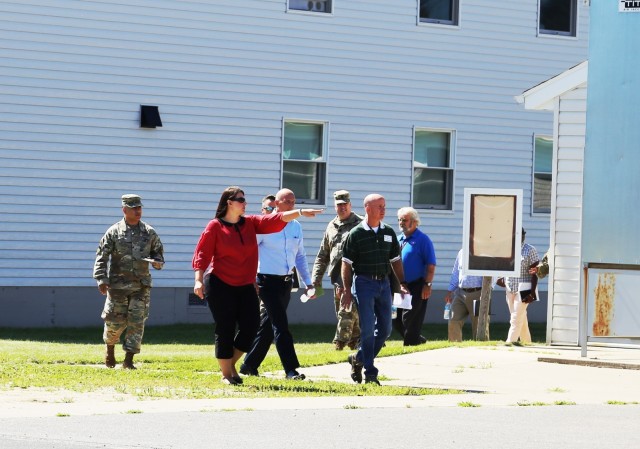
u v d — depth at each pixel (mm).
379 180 33594
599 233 19766
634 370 18594
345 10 33062
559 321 23422
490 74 35031
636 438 11953
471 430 12289
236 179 31688
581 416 13547
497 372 18375
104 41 30109
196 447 10945
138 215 19547
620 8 19641
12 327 29094
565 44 35969
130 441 11227
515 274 22797
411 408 14031
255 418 12875
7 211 29094
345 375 18375
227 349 16422
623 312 19734
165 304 30922
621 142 19609
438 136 34656
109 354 19656
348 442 11391
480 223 22906
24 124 29281
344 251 16781
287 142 32562
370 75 33406
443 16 34656
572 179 23500
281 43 32219
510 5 35281
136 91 30469
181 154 30969
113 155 30203
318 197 32969
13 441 11156
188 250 31109
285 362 17578
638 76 19516
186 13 31047
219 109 31438
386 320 16875
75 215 29781
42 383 16016
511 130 35375
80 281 29844
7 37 29141
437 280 34438
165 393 15148
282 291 17922
